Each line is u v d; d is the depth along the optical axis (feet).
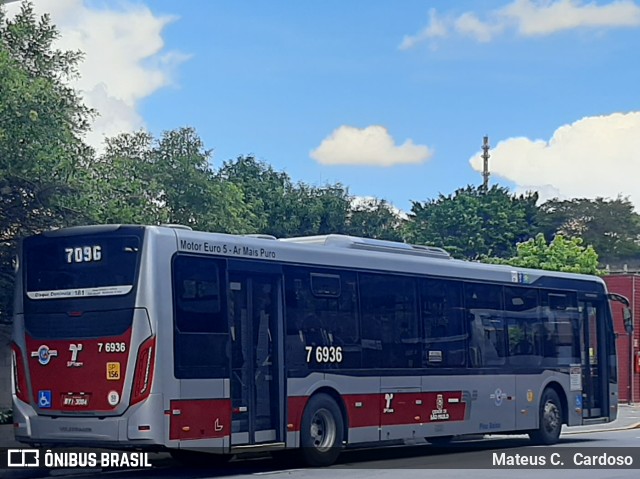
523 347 69.36
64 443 47.65
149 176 96.78
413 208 232.94
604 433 85.97
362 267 57.88
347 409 55.57
